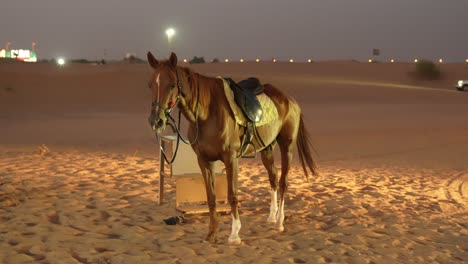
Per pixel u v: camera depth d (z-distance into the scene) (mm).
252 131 7074
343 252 6797
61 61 73062
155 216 8422
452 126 25734
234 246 6977
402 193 10664
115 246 6867
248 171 12867
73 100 42219
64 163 13734
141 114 33188
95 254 6508
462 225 8336
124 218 8289
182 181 8742
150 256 6480
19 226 7645
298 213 8898
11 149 16844
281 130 8062
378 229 7926
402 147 18688
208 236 7184
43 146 16719
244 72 75312
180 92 6422
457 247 7160
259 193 10320
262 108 7301
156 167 13195
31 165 13328
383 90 54875
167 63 6465
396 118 30094
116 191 10227
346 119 29344
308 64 90188
